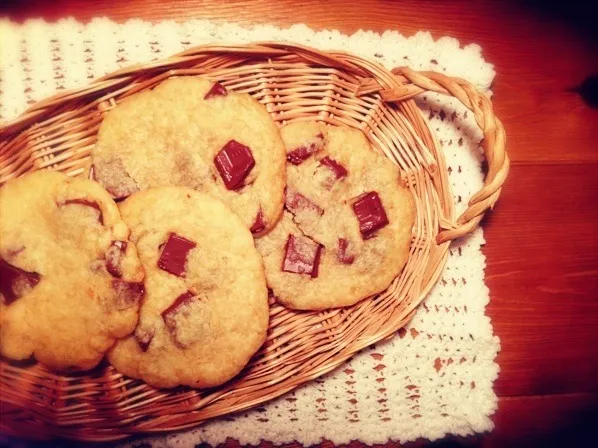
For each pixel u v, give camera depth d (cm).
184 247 24
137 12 29
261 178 25
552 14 31
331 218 27
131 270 24
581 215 31
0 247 24
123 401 26
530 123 31
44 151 26
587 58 31
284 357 26
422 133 27
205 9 29
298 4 30
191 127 25
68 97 25
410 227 27
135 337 25
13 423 24
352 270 26
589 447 30
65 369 25
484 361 28
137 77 26
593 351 30
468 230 25
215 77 27
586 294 30
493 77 29
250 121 25
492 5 31
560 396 30
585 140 31
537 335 30
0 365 25
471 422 28
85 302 24
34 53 28
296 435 28
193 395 26
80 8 29
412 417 28
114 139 26
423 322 28
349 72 27
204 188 25
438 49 29
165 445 27
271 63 27
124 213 25
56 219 24
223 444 28
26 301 24
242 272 25
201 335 25
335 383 28
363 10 30
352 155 27
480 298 28
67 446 27
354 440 28
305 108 28
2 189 25
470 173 29
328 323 27
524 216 30
